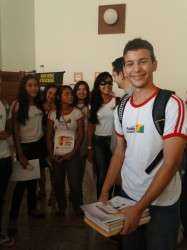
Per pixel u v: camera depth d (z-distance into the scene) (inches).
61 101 127.9
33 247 106.2
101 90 127.6
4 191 109.0
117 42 218.8
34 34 246.2
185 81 209.6
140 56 53.3
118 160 64.2
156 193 50.4
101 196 64.3
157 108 52.7
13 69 259.6
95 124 129.0
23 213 134.0
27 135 120.4
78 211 130.4
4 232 113.5
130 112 56.9
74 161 126.6
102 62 223.6
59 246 107.0
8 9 253.9
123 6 214.2
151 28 211.6
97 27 221.9
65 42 229.0
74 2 223.8
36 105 125.3
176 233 58.0
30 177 118.3
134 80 54.6
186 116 51.8
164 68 212.2
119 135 62.5
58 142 126.5
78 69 228.4
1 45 256.7
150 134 53.6
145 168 55.1
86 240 111.0
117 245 102.0
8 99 210.5
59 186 129.6
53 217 130.0
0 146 103.6
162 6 207.9
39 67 235.3
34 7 239.6
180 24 206.1
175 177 56.5
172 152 50.9
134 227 51.3
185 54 207.5
